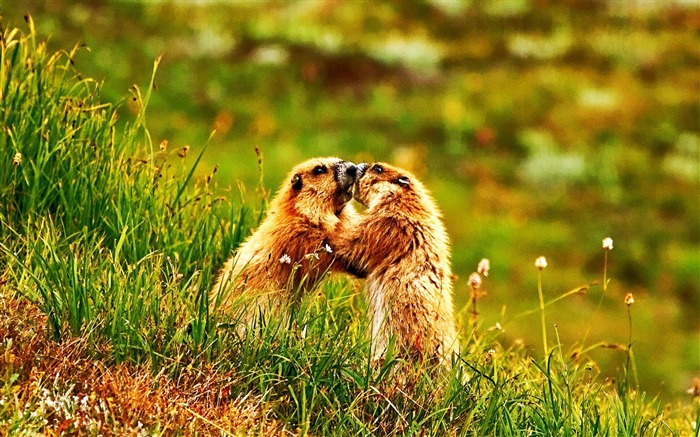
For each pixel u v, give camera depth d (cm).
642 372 2345
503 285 2745
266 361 829
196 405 759
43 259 845
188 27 4172
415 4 4916
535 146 3681
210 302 899
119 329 812
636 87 4291
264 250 1034
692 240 3192
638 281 2927
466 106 3938
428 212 1060
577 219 3256
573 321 2572
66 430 686
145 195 1020
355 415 806
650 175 3575
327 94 3922
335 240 1058
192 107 3588
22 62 1068
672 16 5078
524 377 927
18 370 746
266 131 3516
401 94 3997
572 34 4800
